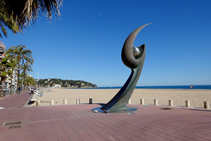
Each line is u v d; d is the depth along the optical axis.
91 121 8.20
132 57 11.05
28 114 10.30
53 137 5.72
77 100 15.89
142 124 7.44
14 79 79.25
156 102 14.42
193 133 5.97
